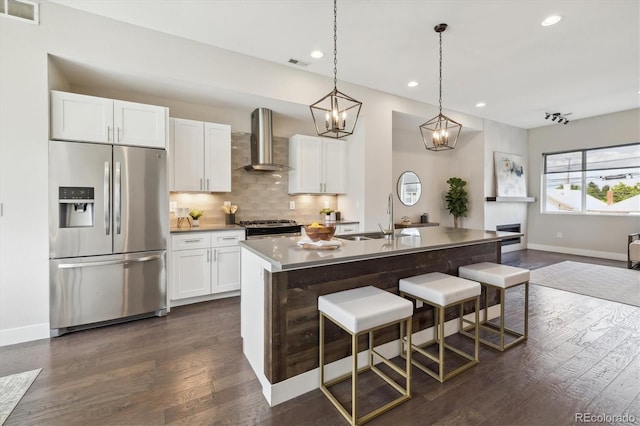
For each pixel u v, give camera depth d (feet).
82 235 9.00
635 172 18.62
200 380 6.54
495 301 10.03
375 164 15.20
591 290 12.97
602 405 5.72
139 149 9.87
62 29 8.62
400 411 5.59
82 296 9.02
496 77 13.52
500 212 21.59
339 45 10.73
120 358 7.47
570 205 21.47
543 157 22.74
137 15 9.07
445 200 22.18
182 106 12.73
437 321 8.36
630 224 18.74
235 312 10.64
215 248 11.67
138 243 9.91
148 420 5.35
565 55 11.44
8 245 8.14
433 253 8.46
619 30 9.73
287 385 5.96
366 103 14.71
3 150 8.02
